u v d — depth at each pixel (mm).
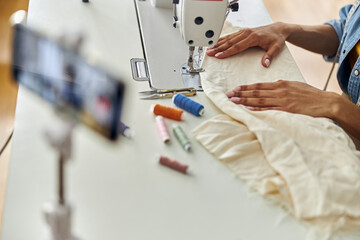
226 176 845
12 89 1873
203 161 872
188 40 1056
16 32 542
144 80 1088
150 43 1195
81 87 504
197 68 1136
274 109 1020
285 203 797
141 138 905
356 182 801
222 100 1003
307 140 903
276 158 850
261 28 1264
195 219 756
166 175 830
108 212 744
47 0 1302
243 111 963
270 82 1097
